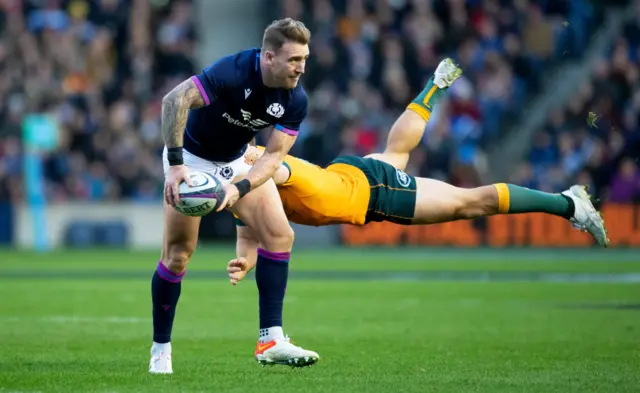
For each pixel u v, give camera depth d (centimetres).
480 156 8138
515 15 8888
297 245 8094
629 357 2633
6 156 8044
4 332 3156
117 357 2623
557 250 7738
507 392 2081
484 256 7106
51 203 7862
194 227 2348
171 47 8725
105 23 8862
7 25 8781
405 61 8575
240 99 2266
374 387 2133
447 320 3531
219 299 4250
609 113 8031
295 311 3828
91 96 8362
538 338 3041
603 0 9069
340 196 2683
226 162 2417
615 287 4791
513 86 8669
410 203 2741
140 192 8044
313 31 8706
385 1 8912
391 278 5328
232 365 2497
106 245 7912
